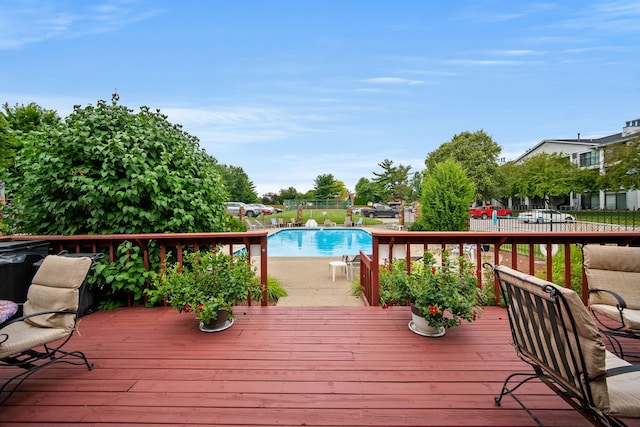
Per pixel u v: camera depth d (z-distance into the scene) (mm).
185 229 3930
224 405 1861
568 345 1419
